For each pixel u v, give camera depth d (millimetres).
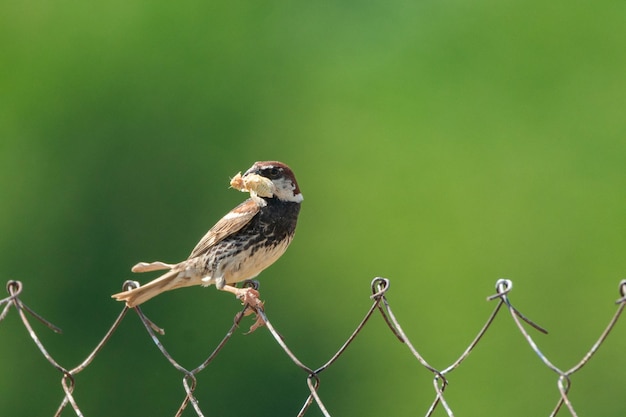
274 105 17828
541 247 15961
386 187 16797
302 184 17062
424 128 17406
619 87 17422
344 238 16328
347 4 18984
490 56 18031
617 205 16203
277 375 14781
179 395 14547
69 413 15078
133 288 5656
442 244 16062
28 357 15484
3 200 16844
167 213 16797
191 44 18031
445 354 14992
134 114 17359
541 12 18188
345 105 17844
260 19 18516
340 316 15594
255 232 6766
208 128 17516
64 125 17281
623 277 15672
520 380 14609
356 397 14914
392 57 18344
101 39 17875
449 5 18734
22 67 17609
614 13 17891
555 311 15570
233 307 14617
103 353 15047
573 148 16922
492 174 16766
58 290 16062
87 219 16594
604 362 14844
